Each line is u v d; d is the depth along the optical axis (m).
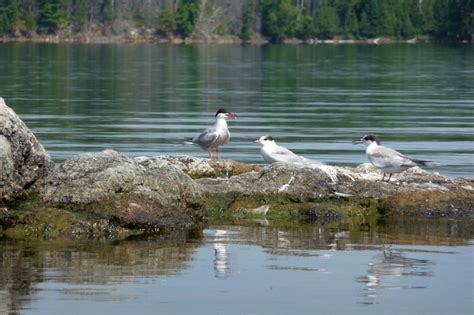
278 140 27.38
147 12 128.62
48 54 85.69
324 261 13.33
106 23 125.75
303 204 16.59
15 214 14.90
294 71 63.75
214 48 108.06
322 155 24.53
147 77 56.75
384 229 15.60
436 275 12.62
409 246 14.34
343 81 53.94
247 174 17.34
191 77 57.22
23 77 54.41
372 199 16.84
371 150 17.25
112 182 15.25
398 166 16.97
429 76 58.19
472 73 61.34
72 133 28.47
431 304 11.41
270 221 16.17
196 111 36.16
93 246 14.13
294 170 17.08
